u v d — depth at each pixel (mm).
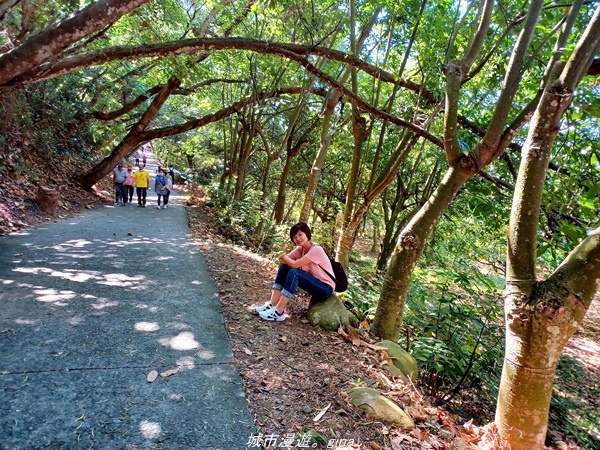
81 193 11484
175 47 4410
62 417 2219
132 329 3400
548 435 5008
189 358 3004
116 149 12320
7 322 3289
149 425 2230
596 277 2467
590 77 4461
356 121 5867
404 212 14859
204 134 19859
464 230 12102
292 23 8672
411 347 4824
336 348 3578
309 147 15094
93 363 2797
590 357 9625
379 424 2516
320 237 10930
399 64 7699
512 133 3730
